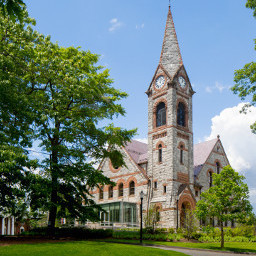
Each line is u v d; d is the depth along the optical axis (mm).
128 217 44938
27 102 23109
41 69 26578
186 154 47375
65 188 28531
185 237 35562
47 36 28094
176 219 41969
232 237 39938
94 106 30656
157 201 44250
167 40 51062
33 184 22484
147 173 47562
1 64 23266
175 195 43281
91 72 31500
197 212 31031
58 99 26578
